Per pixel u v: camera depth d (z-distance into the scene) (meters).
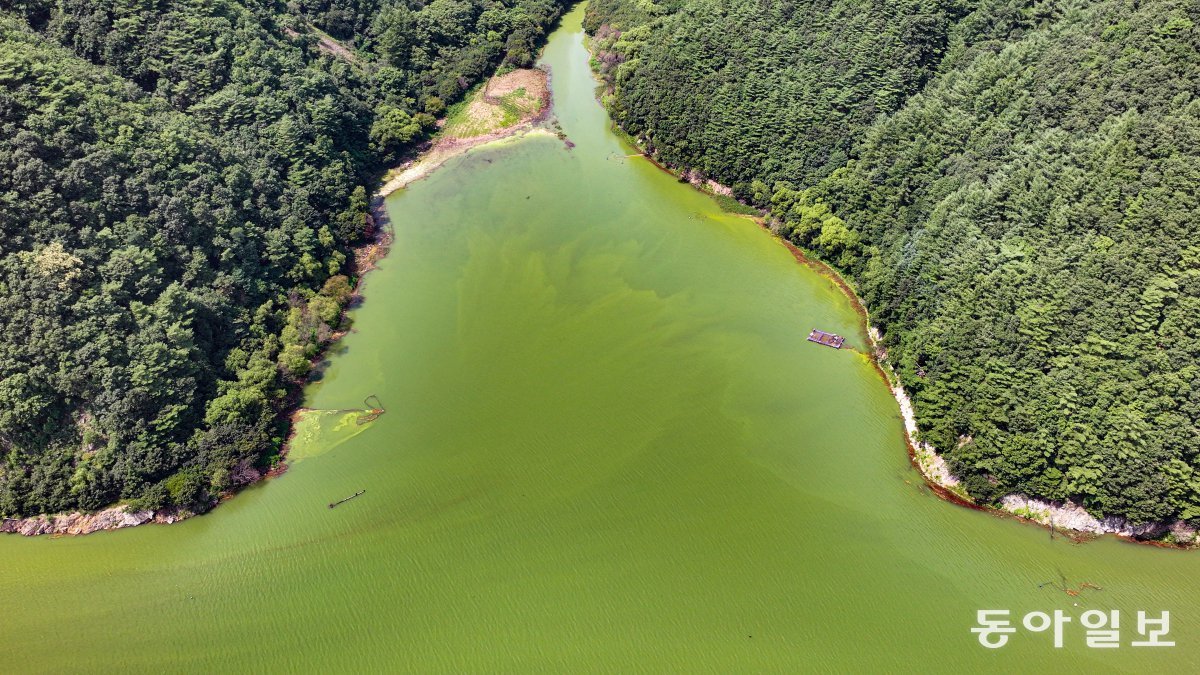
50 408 91.81
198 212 113.06
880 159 123.69
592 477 94.69
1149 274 88.31
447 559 86.12
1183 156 91.31
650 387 106.56
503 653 76.94
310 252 125.06
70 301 95.62
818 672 74.50
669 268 129.38
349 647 78.25
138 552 88.56
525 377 108.88
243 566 86.62
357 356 114.19
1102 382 86.88
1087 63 105.75
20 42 114.19
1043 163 103.12
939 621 78.88
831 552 85.94
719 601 81.00
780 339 114.94
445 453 98.44
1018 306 95.31
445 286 127.69
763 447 98.25
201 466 93.94
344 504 92.88
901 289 110.19
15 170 99.25
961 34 128.75
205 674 76.50
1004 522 89.38
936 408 95.62
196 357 101.75
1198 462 82.12
